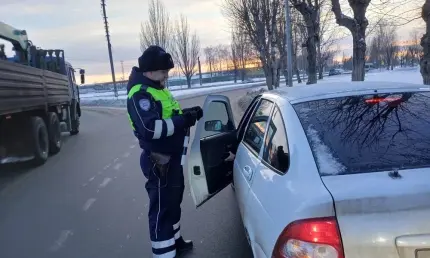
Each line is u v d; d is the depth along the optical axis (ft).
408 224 6.29
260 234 8.14
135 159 30.07
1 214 18.38
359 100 9.60
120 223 16.53
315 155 7.96
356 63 38.24
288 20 64.23
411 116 9.02
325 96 9.86
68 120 45.42
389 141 8.32
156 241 12.64
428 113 9.10
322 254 6.37
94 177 24.89
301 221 6.61
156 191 12.49
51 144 33.94
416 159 7.86
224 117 16.10
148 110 11.71
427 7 29.89
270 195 8.02
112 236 15.21
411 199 6.37
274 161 8.95
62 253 13.92
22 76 27.37
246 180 10.53
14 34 32.35
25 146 28.40
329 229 6.39
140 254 13.57
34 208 19.06
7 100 24.35
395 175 7.11
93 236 15.29
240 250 13.37
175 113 12.50
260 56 84.23
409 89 10.07
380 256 6.26
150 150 12.41
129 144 38.19
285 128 9.10
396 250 6.25
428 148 8.14
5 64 24.18
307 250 6.46
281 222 7.09
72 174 26.08
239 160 12.49
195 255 13.15
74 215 17.79
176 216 13.28
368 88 10.20
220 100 15.28
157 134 11.62
